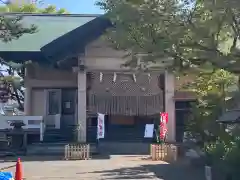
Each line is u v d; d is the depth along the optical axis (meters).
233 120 15.70
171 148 20.83
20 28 15.46
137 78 27.08
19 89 38.69
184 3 12.16
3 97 36.47
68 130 27.47
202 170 16.12
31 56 27.67
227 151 12.07
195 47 12.46
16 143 25.89
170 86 26.72
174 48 12.70
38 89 29.61
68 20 32.62
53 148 24.33
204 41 12.37
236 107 17.42
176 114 27.69
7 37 15.31
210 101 18.41
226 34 12.95
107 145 25.23
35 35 29.34
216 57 12.30
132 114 26.80
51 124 28.83
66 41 25.45
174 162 19.41
